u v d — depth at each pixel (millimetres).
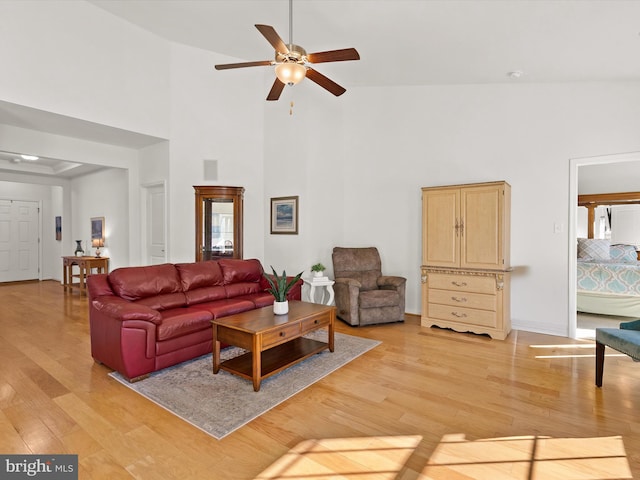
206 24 4352
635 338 2527
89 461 1872
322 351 3596
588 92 4016
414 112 5164
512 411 2412
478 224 4129
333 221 5578
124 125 4707
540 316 4312
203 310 3457
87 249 7504
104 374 2994
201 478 1758
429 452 1972
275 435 2129
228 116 5633
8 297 6430
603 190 7328
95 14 4367
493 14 2877
